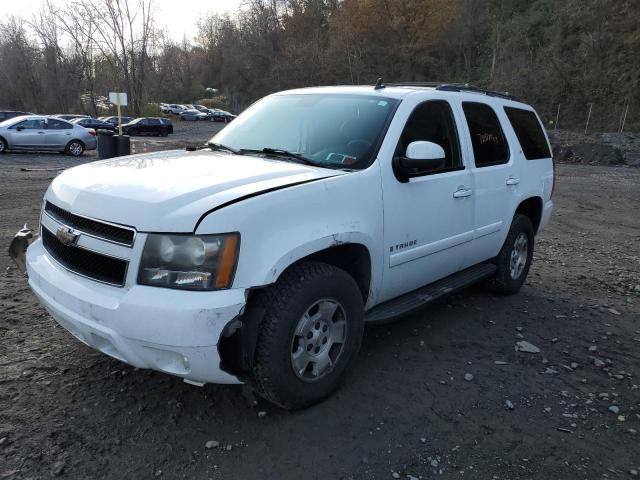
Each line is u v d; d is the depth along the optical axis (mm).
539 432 3238
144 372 3607
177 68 85812
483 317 5020
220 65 89062
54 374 3523
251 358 2928
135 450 2865
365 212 3443
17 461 2717
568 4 46375
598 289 6156
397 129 3824
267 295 2965
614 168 24266
